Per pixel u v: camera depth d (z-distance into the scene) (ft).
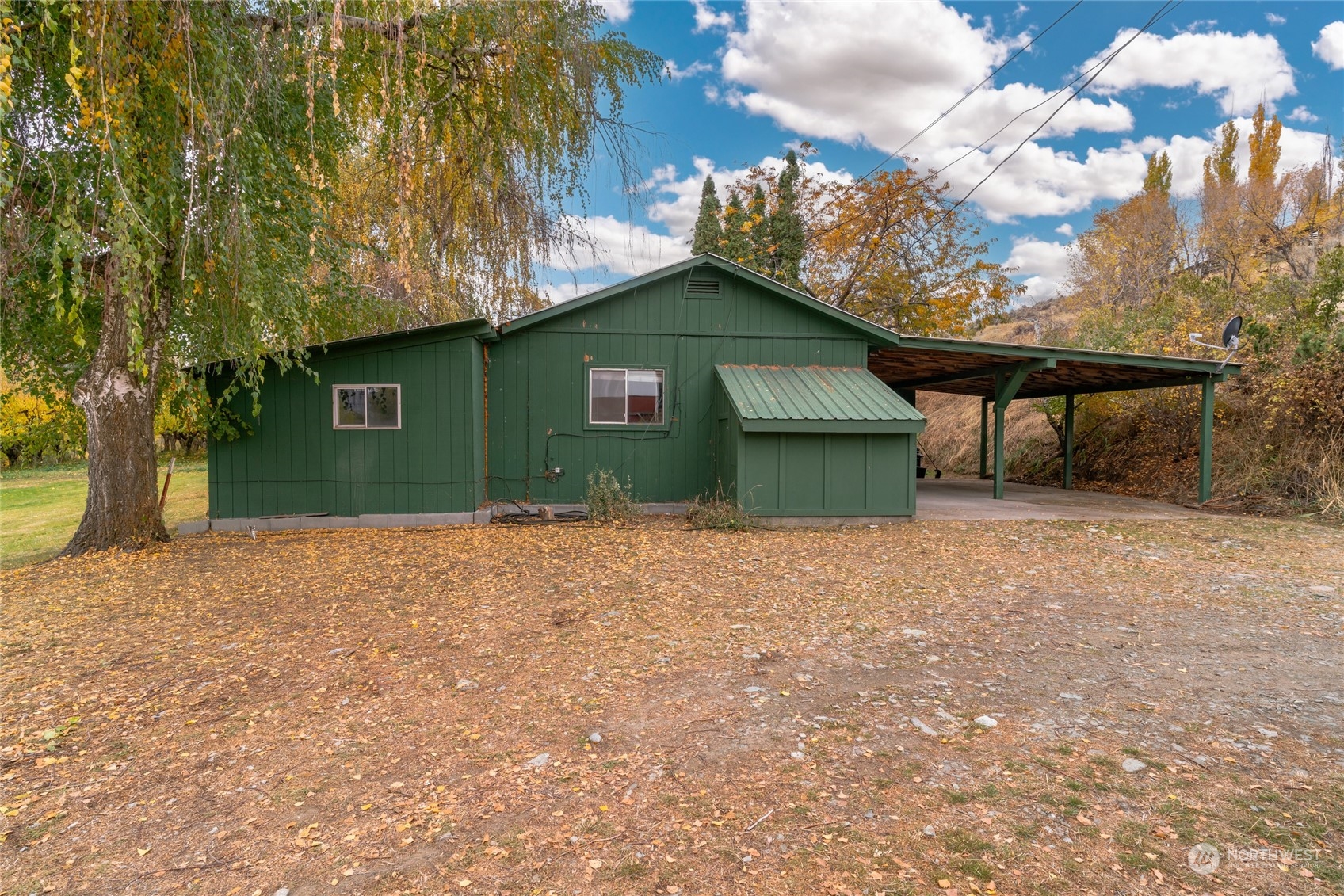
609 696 11.85
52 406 30.48
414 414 31.89
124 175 18.90
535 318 33.83
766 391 32.30
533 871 7.13
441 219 25.40
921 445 75.36
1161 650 13.97
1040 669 12.98
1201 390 38.52
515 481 34.88
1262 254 72.64
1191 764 9.16
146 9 17.20
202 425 29.63
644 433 35.45
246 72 19.67
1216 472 38.70
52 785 9.08
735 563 22.84
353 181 30.94
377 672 13.12
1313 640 14.51
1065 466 49.32
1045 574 21.22
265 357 29.94
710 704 11.46
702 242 89.25
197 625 16.22
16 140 18.25
